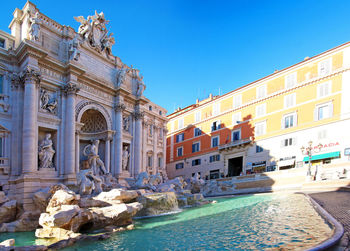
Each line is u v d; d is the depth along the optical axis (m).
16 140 21.39
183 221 16.70
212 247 10.17
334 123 33.59
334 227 9.62
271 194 28.55
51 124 23.64
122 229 14.59
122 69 31.95
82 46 28.30
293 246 8.57
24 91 21.84
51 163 23.31
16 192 20.31
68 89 24.67
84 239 12.42
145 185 27.47
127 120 34.28
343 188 23.98
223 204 24.30
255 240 10.41
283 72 40.16
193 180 40.34
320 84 35.78
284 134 38.69
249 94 44.84
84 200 17.03
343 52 33.81
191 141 54.97
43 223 13.72
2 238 14.25
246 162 43.06
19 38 23.80
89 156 27.81
